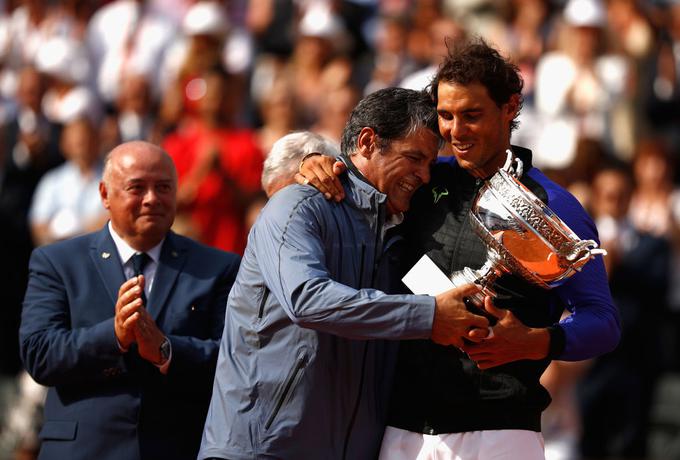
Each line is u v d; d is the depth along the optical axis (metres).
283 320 13.05
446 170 13.75
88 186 28.94
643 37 32.62
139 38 33.84
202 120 26.86
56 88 32.28
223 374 13.42
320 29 32.75
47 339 14.73
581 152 28.12
